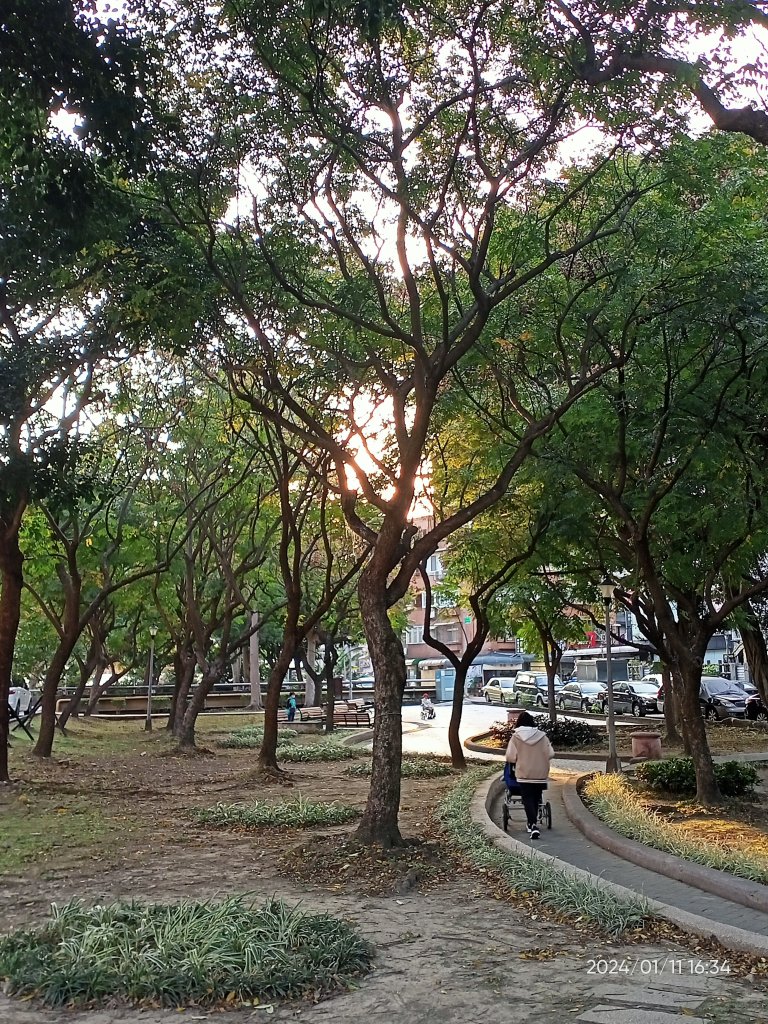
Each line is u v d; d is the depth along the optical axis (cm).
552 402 1344
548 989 580
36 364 1215
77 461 1405
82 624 1980
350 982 591
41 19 815
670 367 1232
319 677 4406
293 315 1233
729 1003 554
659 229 1188
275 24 977
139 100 907
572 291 1272
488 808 1384
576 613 3089
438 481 1925
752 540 1466
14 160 916
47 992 559
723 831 1178
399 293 1383
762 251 1174
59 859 966
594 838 1151
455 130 1086
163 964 581
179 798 1485
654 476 1346
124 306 1120
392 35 991
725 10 865
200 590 2655
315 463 1816
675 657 1570
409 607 5100
